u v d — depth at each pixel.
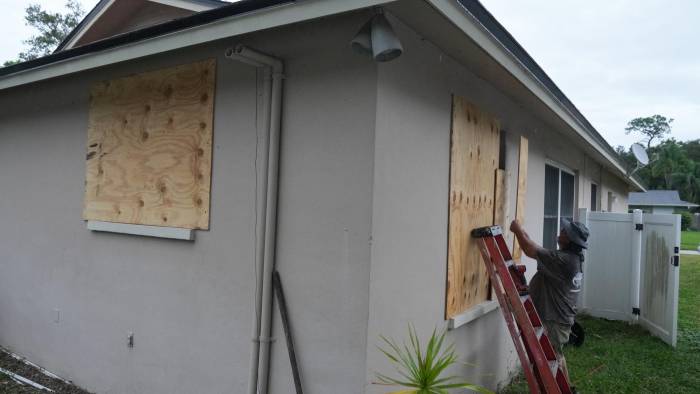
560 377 3.64
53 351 4.51
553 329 4.16
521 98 4.61
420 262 3.12
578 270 4.16
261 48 3.10
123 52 3.35
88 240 4.23
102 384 4.04
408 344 2.97
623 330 7.23
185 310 3.48
